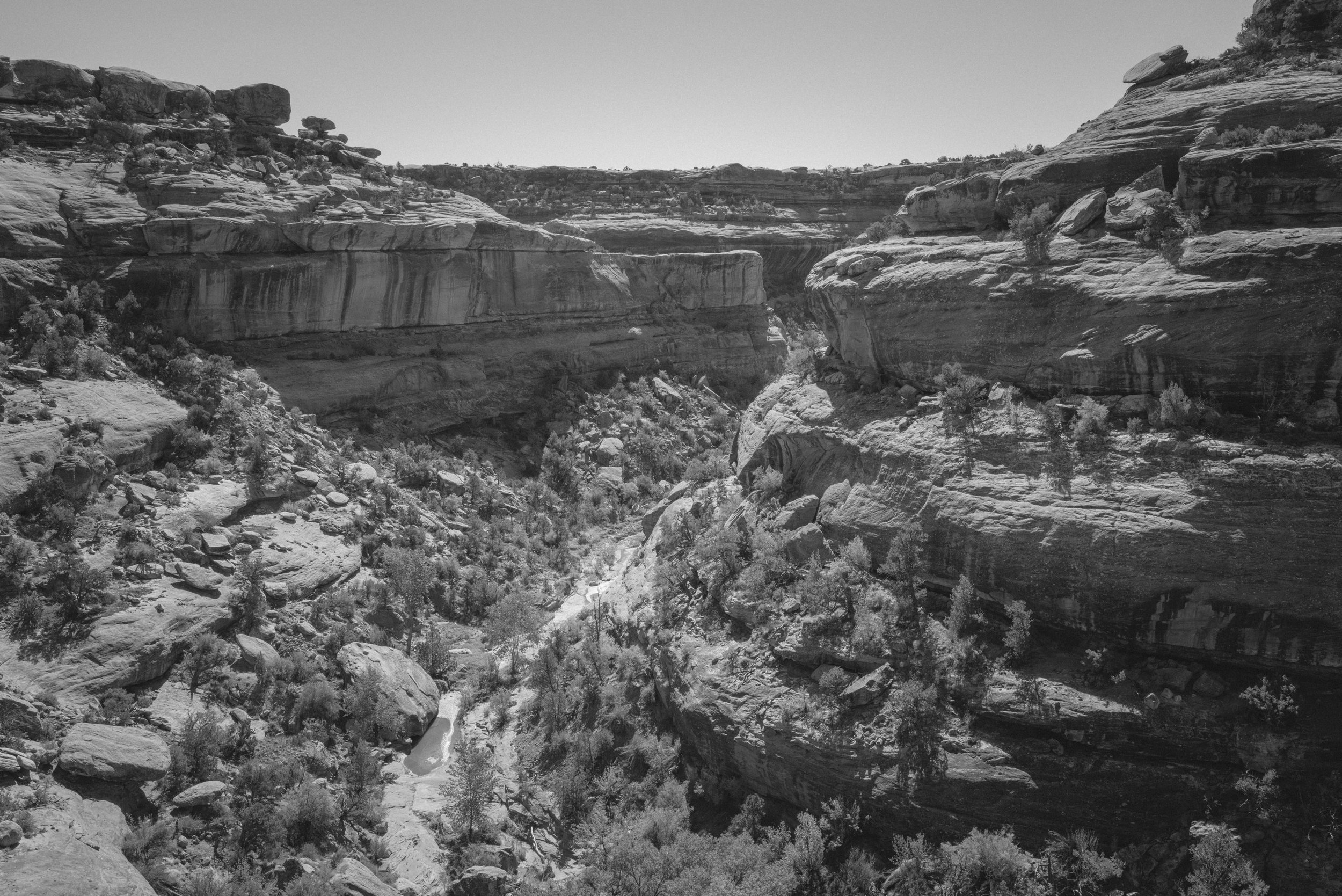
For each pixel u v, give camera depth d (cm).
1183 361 2872
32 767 2575
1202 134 3222
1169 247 3047
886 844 2764
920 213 3988
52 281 4434
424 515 4812
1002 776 2638
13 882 2133
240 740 3112
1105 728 2611
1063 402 3127
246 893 2525
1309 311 2697
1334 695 2502
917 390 3609
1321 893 2288
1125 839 2517
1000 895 2419
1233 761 2516
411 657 4003
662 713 3491
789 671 3173
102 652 3052
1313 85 3200
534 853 3084
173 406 4250
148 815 2691
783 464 3903
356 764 3169
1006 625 2938
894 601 3128
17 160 4775
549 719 3628
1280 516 2562
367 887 2659
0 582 3139
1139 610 2673
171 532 3684
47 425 3700
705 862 2852
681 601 3734
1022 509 2922
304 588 3869
